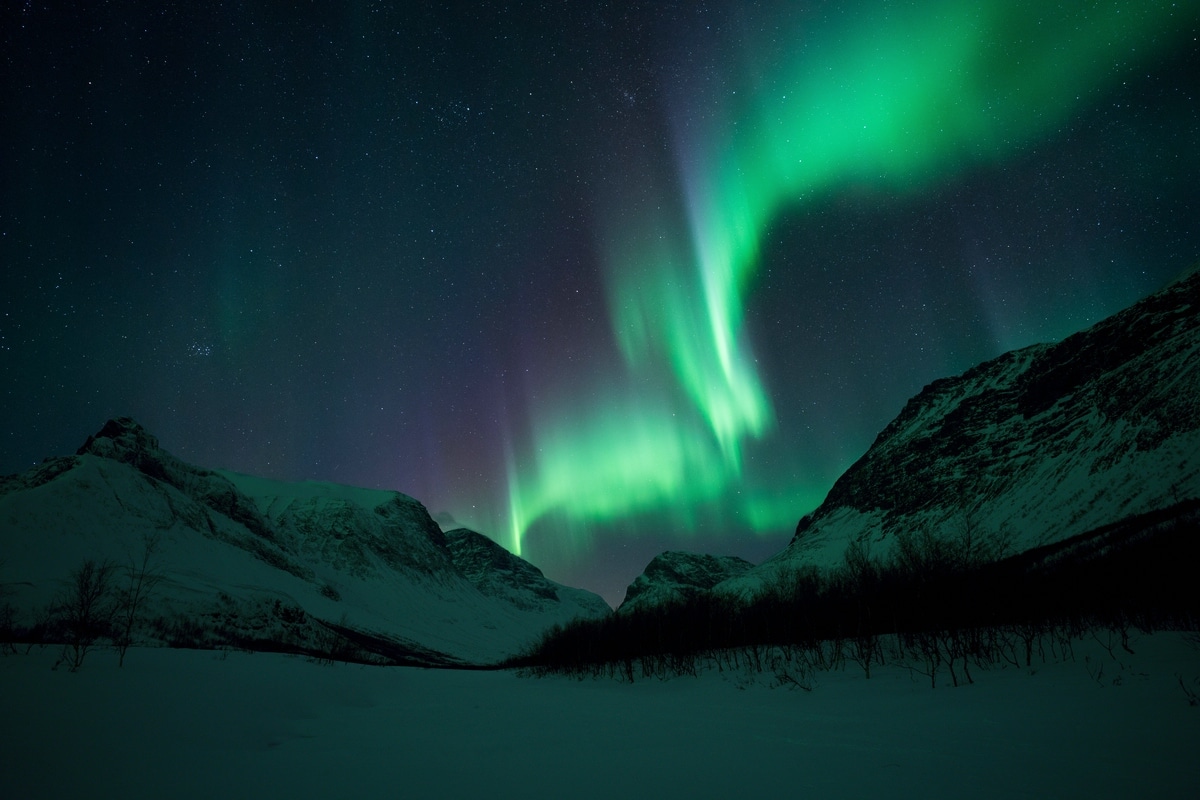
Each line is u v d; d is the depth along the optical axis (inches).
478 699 756.0
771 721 435.2
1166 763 240.5
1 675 377.1
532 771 300.4
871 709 452.1
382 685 839.1
